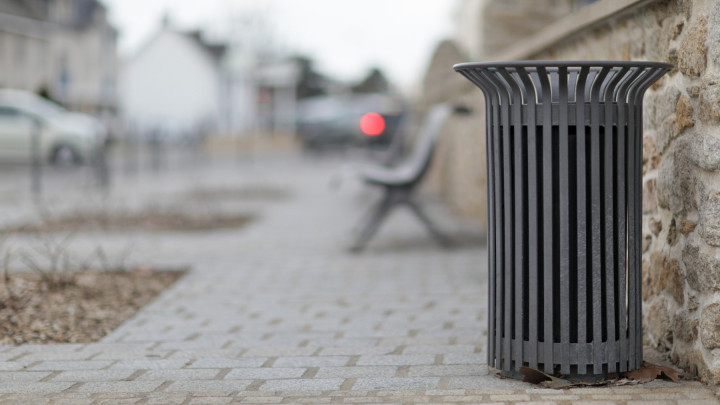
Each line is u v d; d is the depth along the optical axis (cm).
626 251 360
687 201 370
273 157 3584
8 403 346
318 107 4300
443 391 352
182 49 7206
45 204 1243
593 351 350
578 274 347
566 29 539
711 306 343
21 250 782
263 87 5806
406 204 792
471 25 1127
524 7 1048
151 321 505
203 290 603
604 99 345
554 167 348
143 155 3488
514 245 360
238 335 468
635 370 363
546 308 352
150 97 7238
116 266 687
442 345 436
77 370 398
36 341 456
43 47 4625
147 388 367
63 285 591
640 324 364
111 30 6172
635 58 439
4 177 1988
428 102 1543
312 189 1653
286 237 901
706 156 345
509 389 352
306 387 365
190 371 395
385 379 374
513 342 364
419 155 795
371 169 899
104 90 6119
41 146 2331
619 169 350
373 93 10119
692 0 362
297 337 462
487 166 372
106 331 481
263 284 625
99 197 1390
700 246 355
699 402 330
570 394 342
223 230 963
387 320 500
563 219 345
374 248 812
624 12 430
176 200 1349
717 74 337
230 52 7488
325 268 695
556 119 344
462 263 712
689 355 369
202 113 7181
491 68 347
